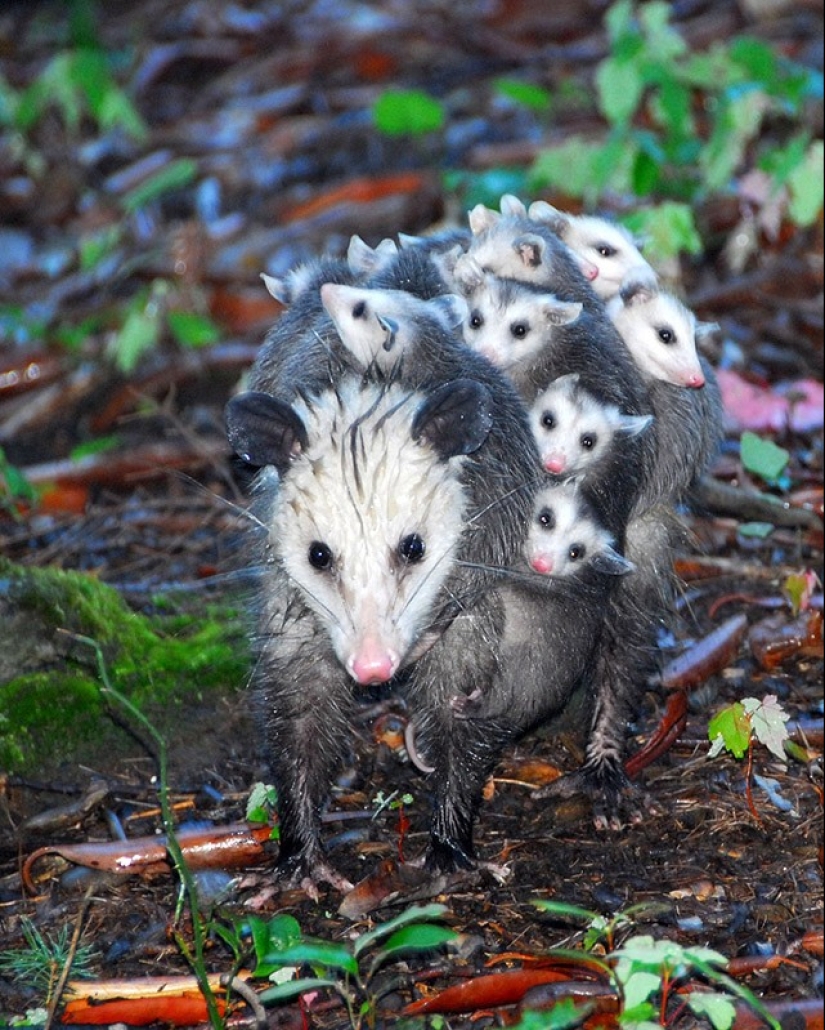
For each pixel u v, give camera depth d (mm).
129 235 12883
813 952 5148
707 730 6520
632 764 6355
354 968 4469
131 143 14914
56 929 5508
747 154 12133
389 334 5406
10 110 14477
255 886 5715
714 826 5926
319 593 5277
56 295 12414
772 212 10391
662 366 6527
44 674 6629
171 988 5070
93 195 14211
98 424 10547
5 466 8742
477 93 15328
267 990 4875
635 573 6504
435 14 16875
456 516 5359
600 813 6055
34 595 6742
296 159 14477
